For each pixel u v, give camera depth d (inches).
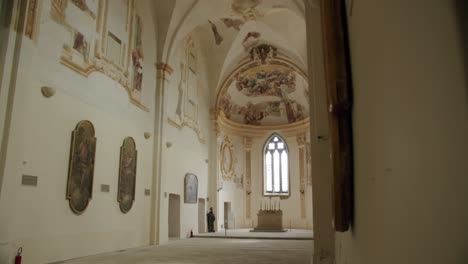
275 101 1224.2
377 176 54.6
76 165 423.5
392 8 43.1
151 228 617.3
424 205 31.8
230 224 1115.9
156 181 633.6
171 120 728.3
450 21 26.9
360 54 75.1
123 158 534.6
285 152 1219.9
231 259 422.6
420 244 32.8
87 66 456.8
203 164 924.0
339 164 94.8
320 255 239.6
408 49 36.3
